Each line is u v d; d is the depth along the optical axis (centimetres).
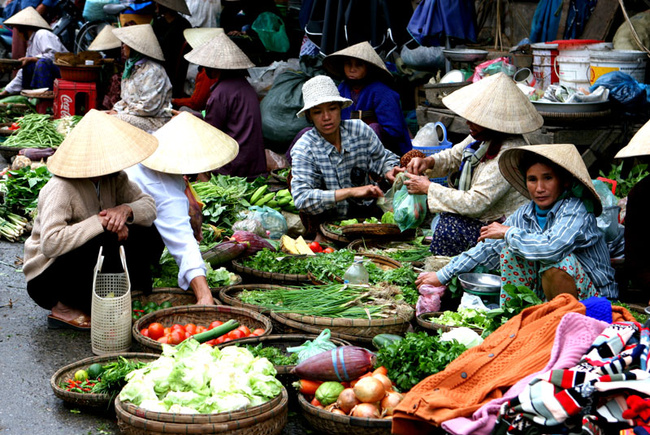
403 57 848
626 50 672
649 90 642
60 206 403
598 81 632
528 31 865
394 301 418
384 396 311
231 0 915
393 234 554
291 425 337
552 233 384
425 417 284
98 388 334
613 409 256
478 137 470
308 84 548
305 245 541
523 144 461
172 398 303
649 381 254
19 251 600
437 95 756
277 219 607
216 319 418
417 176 510
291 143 819
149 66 767
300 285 482
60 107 950
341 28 765
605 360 273
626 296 473
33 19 1087
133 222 420
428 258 479
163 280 481
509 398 277
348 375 324
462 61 772
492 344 310
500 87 462
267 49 906
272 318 410
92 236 399
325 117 545
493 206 478
